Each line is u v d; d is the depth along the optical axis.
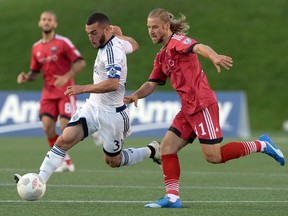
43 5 138.75
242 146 32.34
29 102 90.50
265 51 123.06
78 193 37.00
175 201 31.72
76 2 137.00
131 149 34.94
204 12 131.75
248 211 30.69
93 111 32.81
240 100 89.50
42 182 31.50
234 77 117.75
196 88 31.47
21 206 31.53
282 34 127.38
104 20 31.98
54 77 50.69
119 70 31.72
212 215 29.33
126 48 34.28
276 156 33.16
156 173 49.28
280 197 36.31
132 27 127.81
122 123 33.28
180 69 31.72
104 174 48.03
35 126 89.81
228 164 57.28
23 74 52.09
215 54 29.33
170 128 32.41
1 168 51.00
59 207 31.30
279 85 116.75
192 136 32.34
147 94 33.69
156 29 32.00
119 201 33.97
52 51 50.84
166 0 134.62
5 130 90.00
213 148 31.58
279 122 109.56
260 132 103.62
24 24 132.75
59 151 32.22
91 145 78.69
